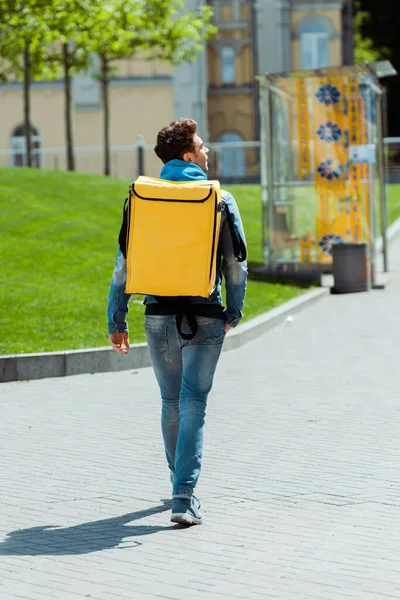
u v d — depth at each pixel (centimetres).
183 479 1134
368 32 10762
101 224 3981
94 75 7012
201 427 1141
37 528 1146
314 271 3538
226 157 7019
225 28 9019
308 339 2416
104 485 1311
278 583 948
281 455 1418
